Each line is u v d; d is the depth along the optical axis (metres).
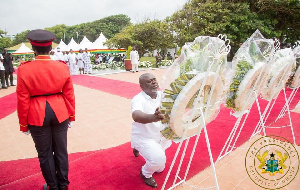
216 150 4.02
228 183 3.15
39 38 2.47
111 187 3.02
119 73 16.20
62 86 2.71
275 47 3.79
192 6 17.47
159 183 3.11
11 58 11.21
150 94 2.89
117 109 6.83
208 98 2.36
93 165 3.58
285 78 4.16
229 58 15.98
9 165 3.71
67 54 16.88
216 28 15.09
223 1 16.08
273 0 14.12
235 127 3.50
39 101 2.56
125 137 4.78
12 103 7.89
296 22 15.77
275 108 6.45
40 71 2.51
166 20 20.78
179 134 2.32
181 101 2.11
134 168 3.49
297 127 4.95
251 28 14.98
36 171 3.52
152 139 3.00
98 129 5.25
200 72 2.23
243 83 3.07
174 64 2.47
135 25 23.09
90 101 7.94
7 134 5.09
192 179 3.22
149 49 23.41
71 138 4.78
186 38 16.70
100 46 25.34
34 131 2.58
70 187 3.03
